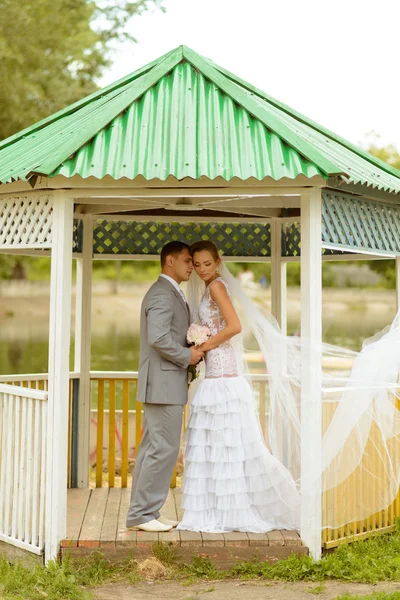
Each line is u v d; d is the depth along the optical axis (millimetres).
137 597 4488
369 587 4648
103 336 25625
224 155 4812
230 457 5156
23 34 16922
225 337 5172
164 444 5160
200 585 4707
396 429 5633
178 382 5180
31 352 20000
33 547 5039
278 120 5059
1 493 5422
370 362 5297
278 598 4441
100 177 4625
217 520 5199
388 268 36969
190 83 5465
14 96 16547
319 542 4992
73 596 4480
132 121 5098
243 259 7141
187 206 5750
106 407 10438
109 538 4988
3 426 5438
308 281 4945
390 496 5652
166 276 5246
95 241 7078
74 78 18469
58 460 4930
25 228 5211
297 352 5383
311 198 4922
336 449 5082
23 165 4934
